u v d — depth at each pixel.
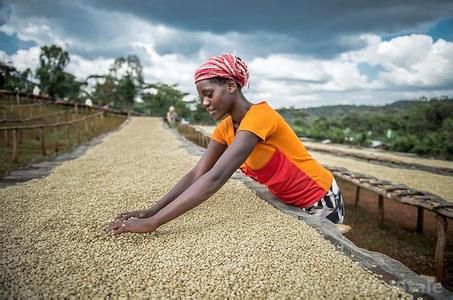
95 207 2.64
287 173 2.36
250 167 2.44
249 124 2.04
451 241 5.43
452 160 11.11
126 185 3.51
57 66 37.94
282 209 2.63
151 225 2.01
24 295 1.44
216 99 2.10
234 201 2.82
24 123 15.67
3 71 31.73
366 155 10.55
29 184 3.65
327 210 2.49
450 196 5.43
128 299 1.45
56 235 2.09
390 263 1.79
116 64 49.50
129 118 29.22
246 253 1.84
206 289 1.51
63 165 5.35
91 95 47.94
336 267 1.70
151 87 51.78
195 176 2.44
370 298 1.44
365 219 6.51
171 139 11.48
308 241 2.00
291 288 1.52
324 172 2.48
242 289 1.51
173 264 1.72
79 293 1.47
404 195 4.56
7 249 1.89
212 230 2.18
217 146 2.45
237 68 2.07
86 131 15.56
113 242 1.98
